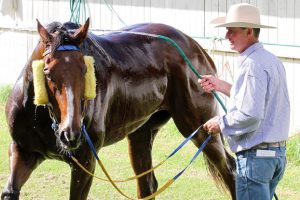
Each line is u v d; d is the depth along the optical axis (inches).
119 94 294.2
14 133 274.8
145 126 335.6
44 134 270.4
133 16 554.3
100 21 577.0
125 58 302.4
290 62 469.1
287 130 245.8
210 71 342.6
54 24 262.5
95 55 281.1
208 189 382.6
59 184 387.9
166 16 533.0
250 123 236.1
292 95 468.4
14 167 273.6
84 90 249.4
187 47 332.5
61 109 243.1
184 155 446.6
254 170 241.9
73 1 551.5
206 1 507.5
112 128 294.8
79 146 270.2
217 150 331.0
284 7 468.4
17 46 637.9
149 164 337.4
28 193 369.7
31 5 626.8
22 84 271.1
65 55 246.4
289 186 391.5
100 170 414.0
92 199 362.6
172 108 330.0
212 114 335.3
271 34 476.7
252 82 235.5
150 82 311.0
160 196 369.1
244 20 244.1
